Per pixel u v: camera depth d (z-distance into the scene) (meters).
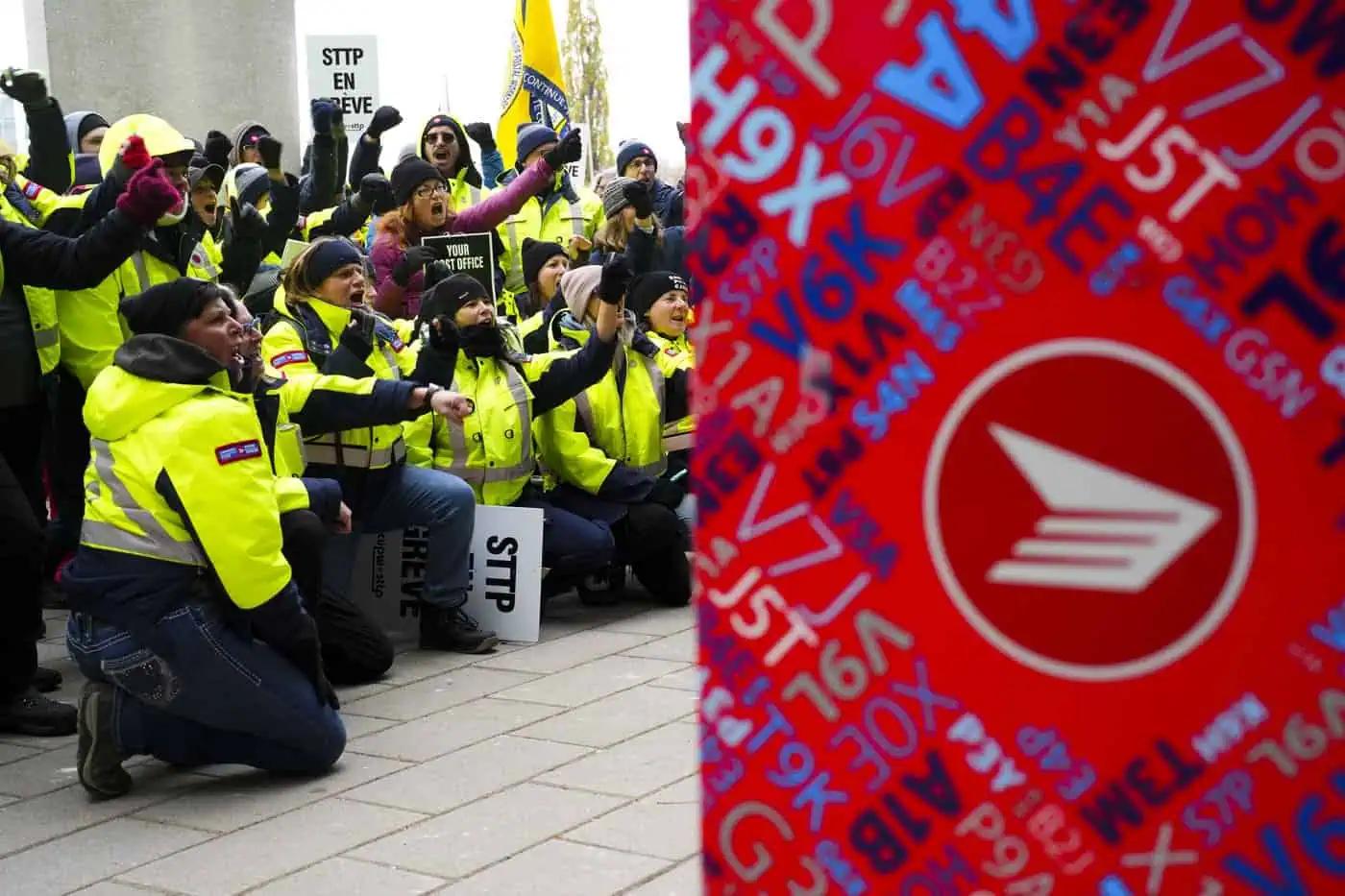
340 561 6.01
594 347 6.37
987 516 1.33
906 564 1.36
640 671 5.66
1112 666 1.32
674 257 8.96
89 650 4.33
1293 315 1.23
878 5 1.32
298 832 4.05
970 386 1.33
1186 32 1.23
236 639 4.38
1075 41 1.26
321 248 5.73
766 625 1.42
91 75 11.04
